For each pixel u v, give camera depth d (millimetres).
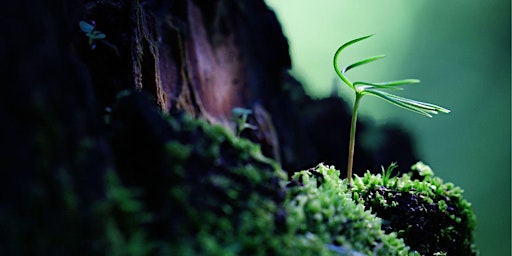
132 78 255
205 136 207
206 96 381
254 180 208
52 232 175
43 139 180
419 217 262
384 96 260
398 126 589
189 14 364
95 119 198
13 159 174
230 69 412
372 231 229
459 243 267
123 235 188
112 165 193
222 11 397
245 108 417
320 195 224
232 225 200
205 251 192
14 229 168
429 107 254
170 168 197
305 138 498
